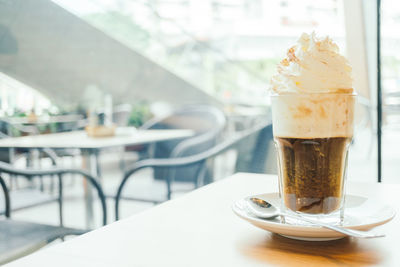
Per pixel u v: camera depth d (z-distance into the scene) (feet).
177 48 24.68
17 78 22.00
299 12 20.45
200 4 24.23
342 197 1.97
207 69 24.76
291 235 1.82
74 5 22.61
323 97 1.89
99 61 23.85
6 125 14.19
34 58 22.27
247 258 1.69
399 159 11.64
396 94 12.10
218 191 2.55
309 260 1.68
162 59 24.70
